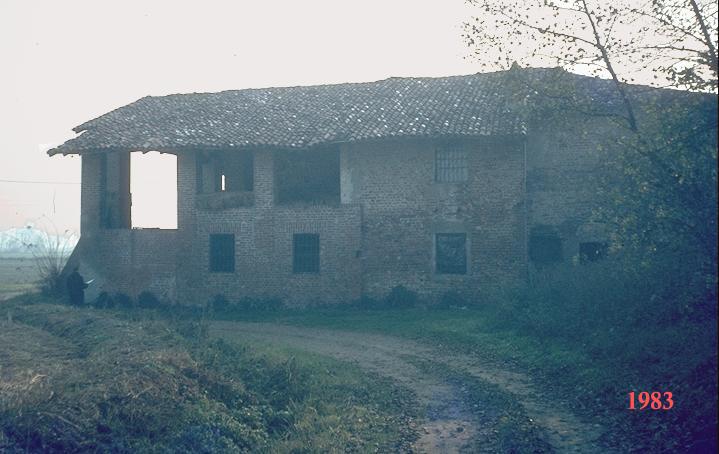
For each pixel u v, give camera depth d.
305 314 19.80
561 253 19.95
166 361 8.98
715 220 7.30
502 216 19.78
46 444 5.83
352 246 20.91
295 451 7.35
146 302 22.11
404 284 20.52
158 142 20.95
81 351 10.40
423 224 20.44
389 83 24.45
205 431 7.17
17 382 7.15
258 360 10.69
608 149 10.65
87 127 23.56
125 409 6.98
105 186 23.20
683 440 6.45
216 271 22.14
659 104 9.53
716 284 7.40
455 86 23.19
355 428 8.26
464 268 20.22
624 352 9.77
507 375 10.88
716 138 7.27
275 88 25.72
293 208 21.42
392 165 20.77
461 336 14.55
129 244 22.44
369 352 13.56
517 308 15.00
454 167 20.44
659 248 8.53
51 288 22.92
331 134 20.34
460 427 8.18
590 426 7.68
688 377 7.78
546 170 20.23
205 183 24.28
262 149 20.98
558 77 13.34
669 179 8.02
